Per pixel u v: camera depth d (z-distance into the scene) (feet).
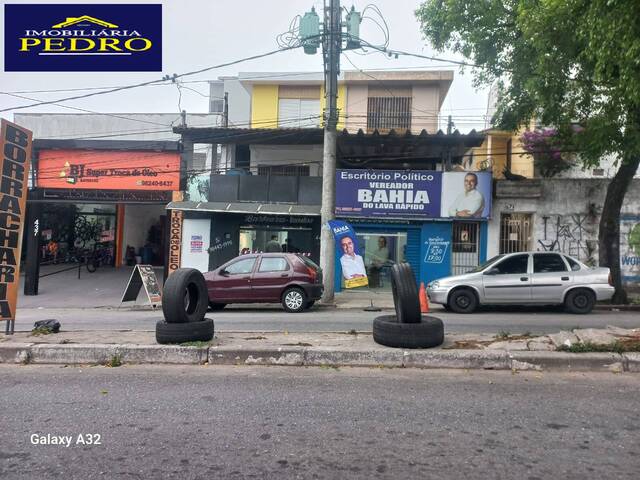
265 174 65.98
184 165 63.21
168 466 11.77
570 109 39.88
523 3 32.01
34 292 59.41
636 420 14.56
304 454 12.40
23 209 25.35
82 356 21.30
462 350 20.67
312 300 43.73
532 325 32.89
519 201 57.41
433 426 14.14
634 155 36.88
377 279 59.26
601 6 22.13
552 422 14.42
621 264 55.83
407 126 70.49
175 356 21.08
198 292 24.27
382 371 19.72
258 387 17.71
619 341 21.22
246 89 73.31
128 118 76.79
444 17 41.52
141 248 90.63
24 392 17.25
